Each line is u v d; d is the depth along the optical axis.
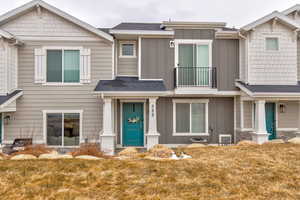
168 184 5.95
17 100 12.16
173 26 13.26
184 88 12.79
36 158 7.89
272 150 9.27
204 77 13.27
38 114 12.31
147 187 5.78
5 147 10.85
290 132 13.65
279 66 13.05
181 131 13.53
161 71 13.22
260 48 12.98
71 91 12.47
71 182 6.02
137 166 7.11
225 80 13.42
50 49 12.42
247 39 12.94
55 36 12.42
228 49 13.55
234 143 13.58
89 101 12.51
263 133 11.84
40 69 12.32
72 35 12.50
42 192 5.51
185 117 13.59
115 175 6.45
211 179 6.26
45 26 12.38
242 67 13.34
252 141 11.95
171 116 13.48
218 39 13.50
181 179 6.23
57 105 12.40
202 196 5.36
